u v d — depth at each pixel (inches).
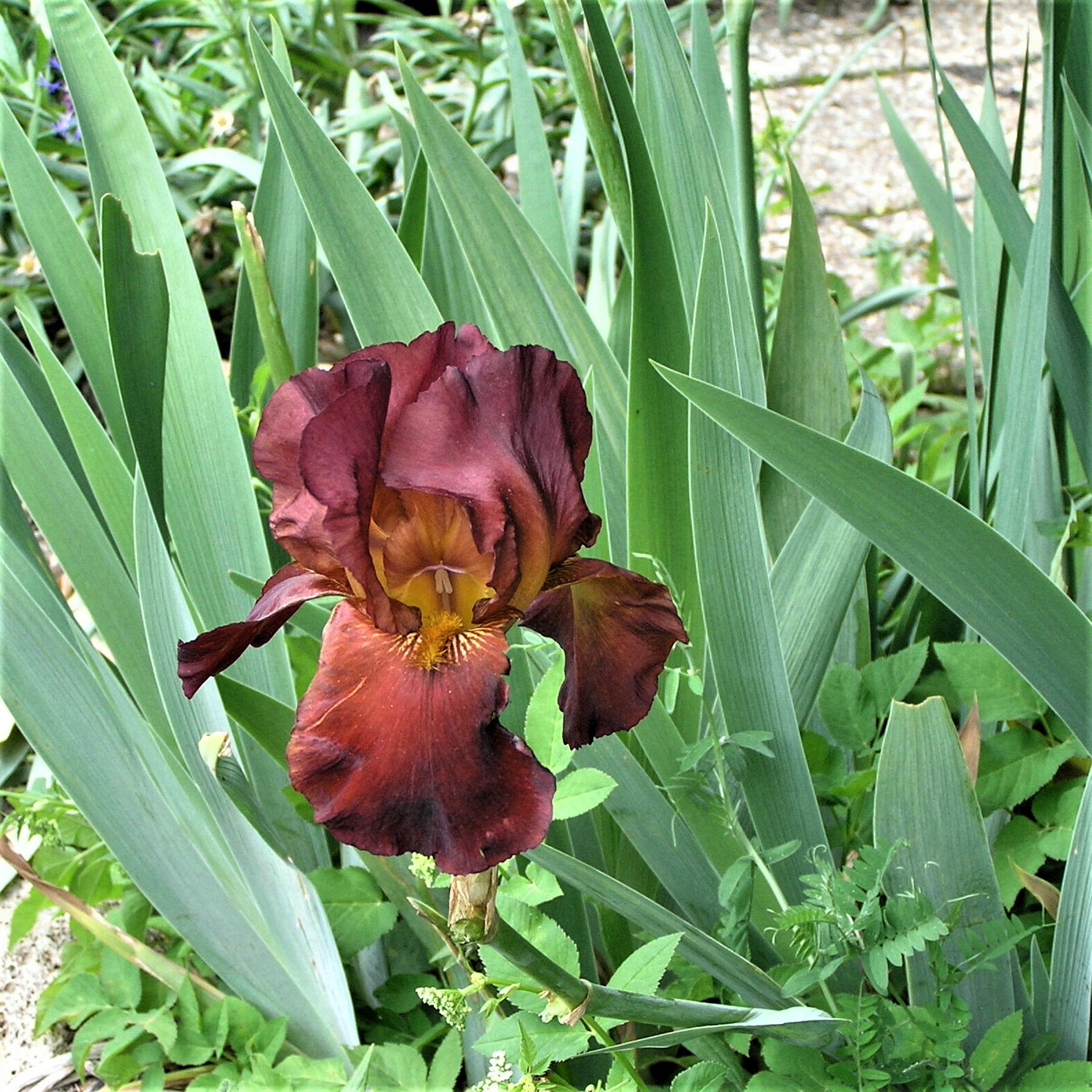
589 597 18.3
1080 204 28.2
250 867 24.2
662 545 25.4
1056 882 26.8
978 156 24.7
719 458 22.0
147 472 23.0
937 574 19.9
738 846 23.4
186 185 56.6
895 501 19.3
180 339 25.1
